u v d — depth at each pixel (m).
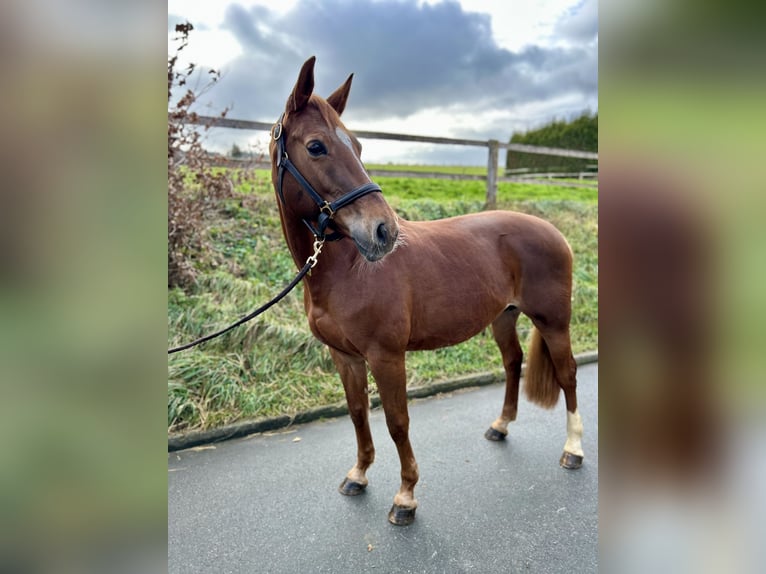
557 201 6.81
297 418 2.96
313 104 1.66
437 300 2.06
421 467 2.46
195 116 3.63
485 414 3.12
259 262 4.07
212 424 2.79
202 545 1.89
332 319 1.91
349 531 1.97
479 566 1.77
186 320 3.34
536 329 2.69
